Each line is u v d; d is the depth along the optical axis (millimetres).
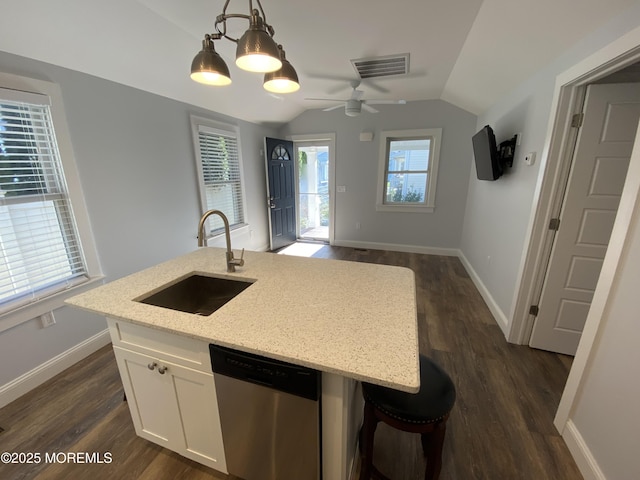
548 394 1778
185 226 3188
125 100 2398
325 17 1910
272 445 1073
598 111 1728
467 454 1397
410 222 4773
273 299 1223
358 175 4844
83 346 2137
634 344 1072
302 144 5141
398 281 1422
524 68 2203
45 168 1897
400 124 4414
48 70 1848
